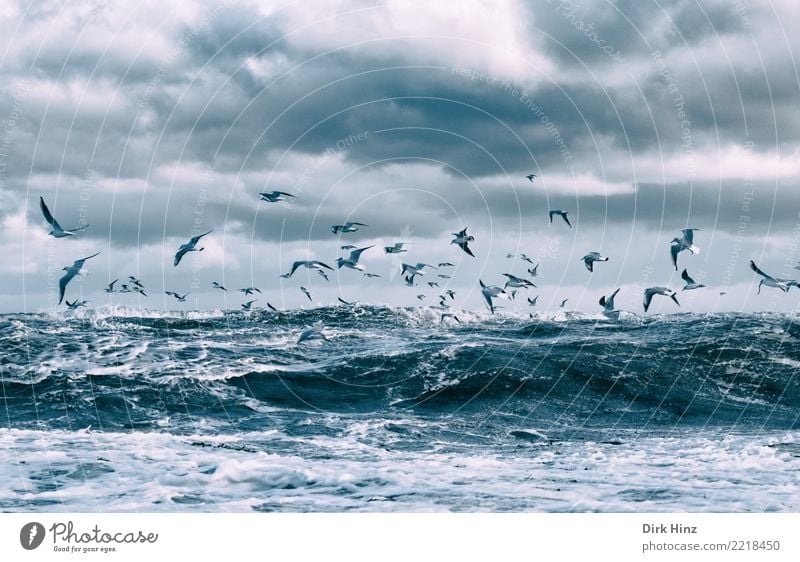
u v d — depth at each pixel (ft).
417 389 98.68
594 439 77.66
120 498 46.44
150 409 83.92
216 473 51.72
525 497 48.11
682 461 61.36
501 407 92.73
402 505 46.03
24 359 101.55
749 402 99.30
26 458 54.90
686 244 77.00
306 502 46.47
